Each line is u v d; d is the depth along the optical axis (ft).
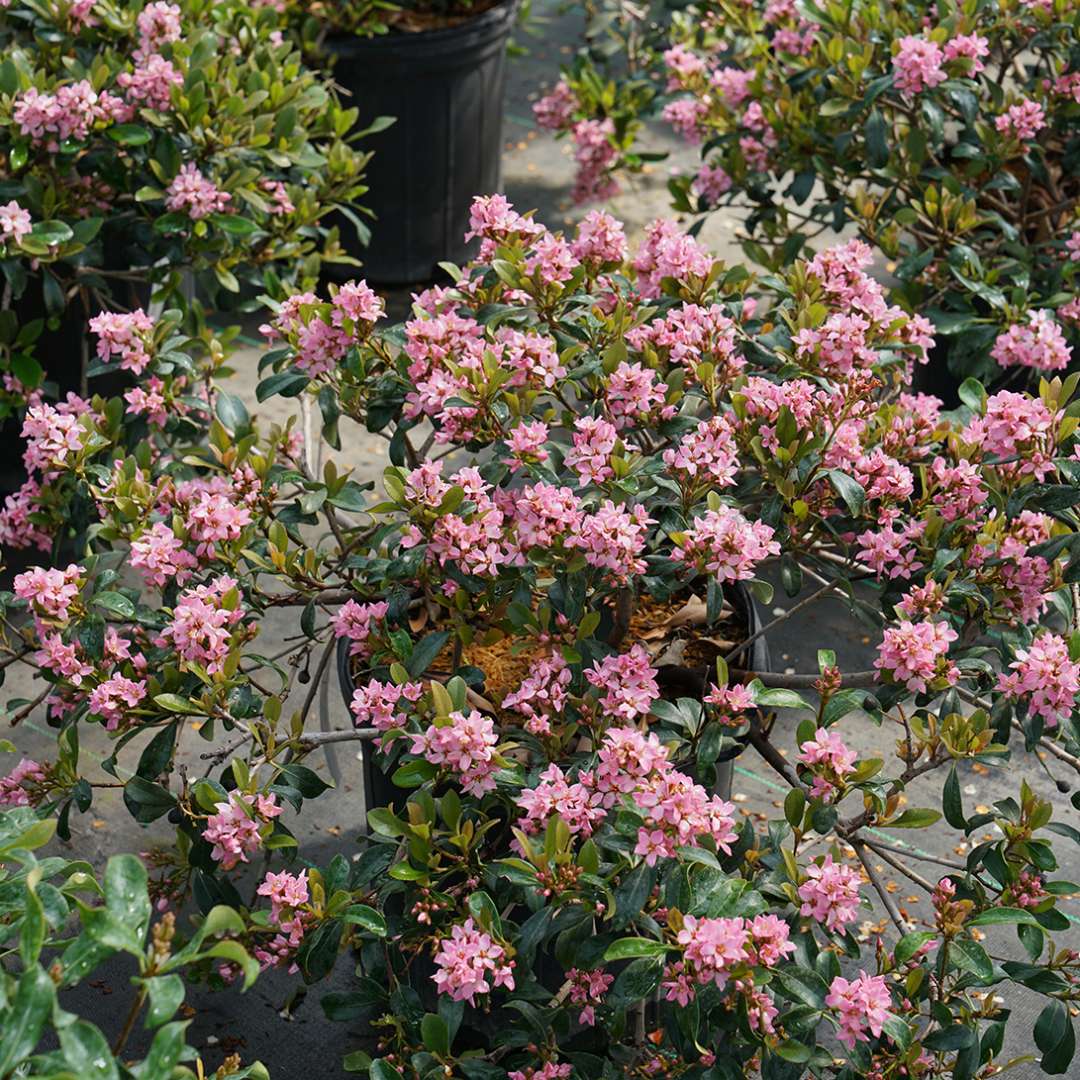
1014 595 7.86
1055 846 10.68
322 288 17.02
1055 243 12.05
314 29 15.46
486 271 8.74
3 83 10.95
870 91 11.69
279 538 8.25
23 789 8.11
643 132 20.26
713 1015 6.72
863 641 12.39
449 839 7.28
